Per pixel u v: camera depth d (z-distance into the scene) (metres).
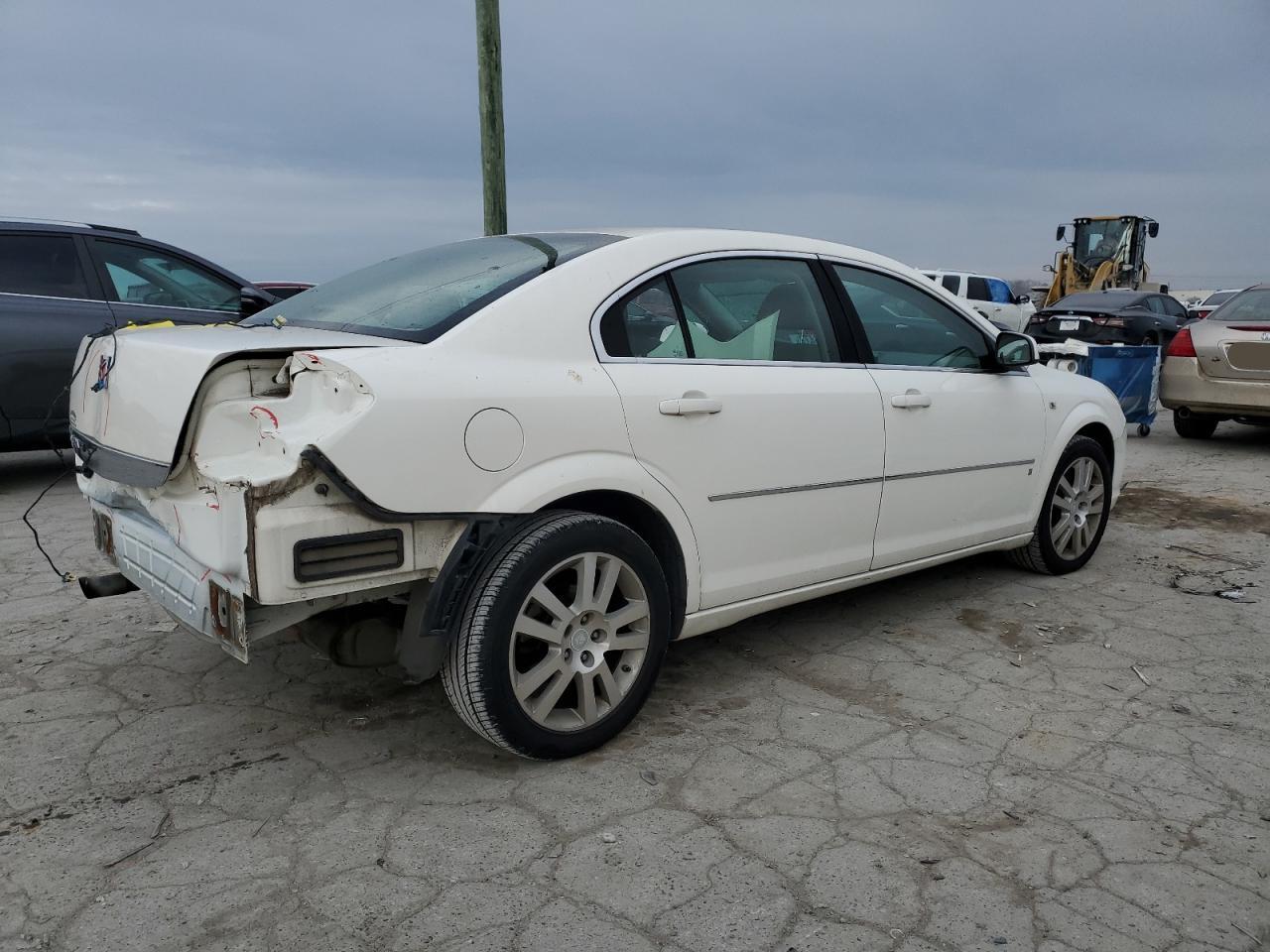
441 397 2.55
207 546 2.43
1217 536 5.92
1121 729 3.21
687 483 3.12
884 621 4.28
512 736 2.75
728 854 2.45
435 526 2.61
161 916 2.18
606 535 2.85
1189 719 3.30
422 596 2.70
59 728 3.12
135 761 2.91
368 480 2.41
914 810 2.67
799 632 4.13
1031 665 3.78
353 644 2.81
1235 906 2.26
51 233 6.48
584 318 2.97
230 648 2.43
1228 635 4.15
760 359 3.46
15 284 6.31
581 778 2.83
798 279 3.69
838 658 3.82
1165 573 5.09
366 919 2.18
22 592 4.47
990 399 4.26
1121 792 2.79
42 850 2.44
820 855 2.45
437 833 2.53
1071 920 2.21
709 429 3.17
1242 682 3.63
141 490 2.79
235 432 2.49
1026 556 4.94
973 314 4.41
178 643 3.86
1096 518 5.12
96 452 2.96
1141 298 15.40
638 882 2.33
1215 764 2.97
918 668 3.73
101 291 6.62
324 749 3.00
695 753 3.00
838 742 3.09
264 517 2.32
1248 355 8.71
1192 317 16.94
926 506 4.00
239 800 2.69
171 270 7.03
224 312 7.20
